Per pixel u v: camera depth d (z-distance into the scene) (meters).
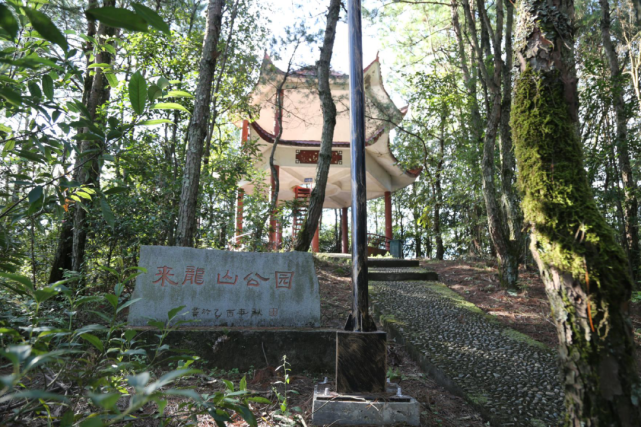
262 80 10.20
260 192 10.93
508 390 3.85
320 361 4.38
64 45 0.92
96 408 2.25
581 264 2.02
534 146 2.35
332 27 7.27
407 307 6.84
